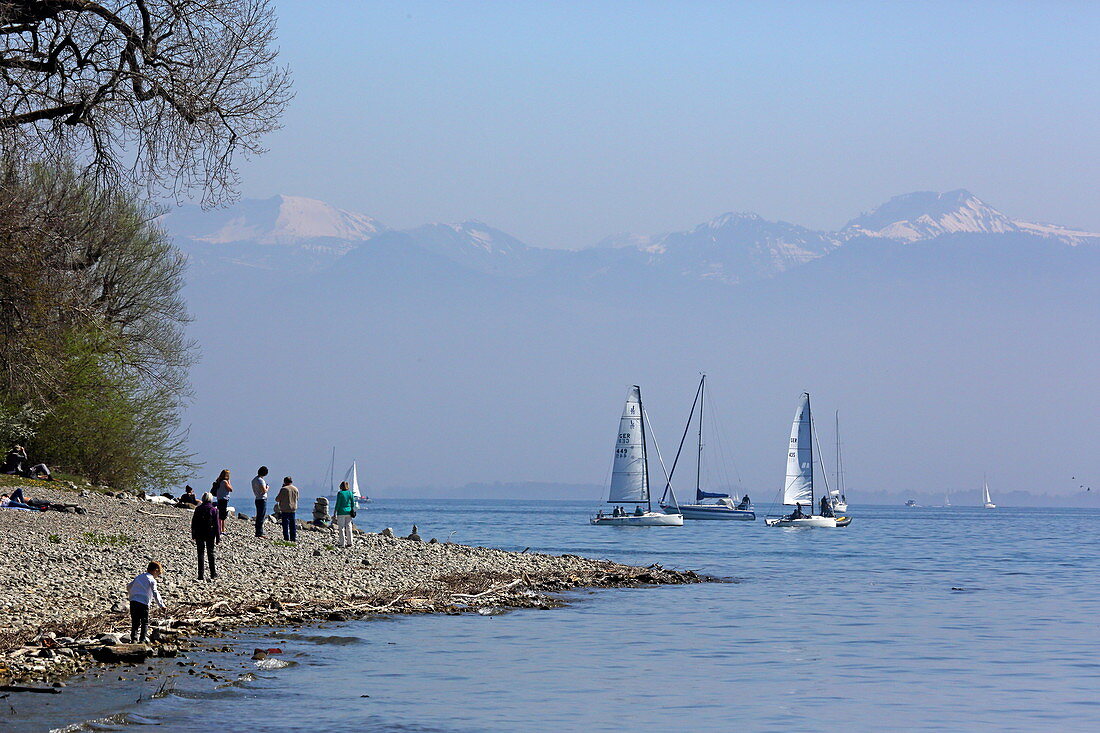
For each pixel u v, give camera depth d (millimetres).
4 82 92625
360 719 64812
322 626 96375
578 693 77375
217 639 84812
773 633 112312
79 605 85250
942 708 77000
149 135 95938
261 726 61375
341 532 143625
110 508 144625
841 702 78188
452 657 87875
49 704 61938
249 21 98938
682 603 136750
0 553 101562
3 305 107812
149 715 61281
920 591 168750
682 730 68000
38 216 110562
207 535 103688
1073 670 93562
